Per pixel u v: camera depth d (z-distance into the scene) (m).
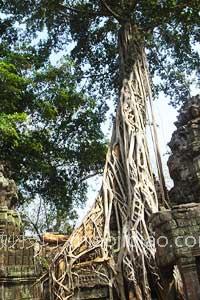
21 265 11.91
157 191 14.55
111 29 21.05
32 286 11.73
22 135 18.52
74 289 11.89
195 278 8.04
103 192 13.96
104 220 13.32
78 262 12.38
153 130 15.27
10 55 19.00
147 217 12.86
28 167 19.97
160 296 11.32
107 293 11.76
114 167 14.54
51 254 13.26
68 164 21.84
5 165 17.80
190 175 12.53
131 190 13.50
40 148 18.88
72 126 21.69
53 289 11.85
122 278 11.73
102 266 12.08
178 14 17.80
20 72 19.34
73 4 20.05
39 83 19.83
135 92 16.44
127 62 17.33
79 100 20.67
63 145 21.67
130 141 14.74
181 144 13.07
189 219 8.65
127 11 18.36
